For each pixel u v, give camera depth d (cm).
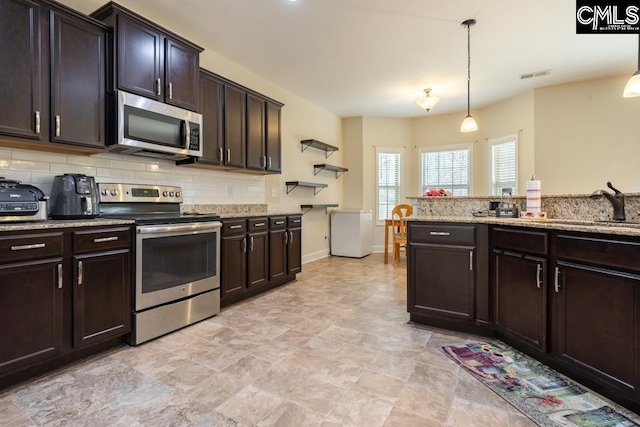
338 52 365
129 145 234
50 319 181
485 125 579
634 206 207
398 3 274
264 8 280
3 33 181
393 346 222
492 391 168
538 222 213
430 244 255
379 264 520
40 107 196
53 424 141
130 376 182
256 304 314
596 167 448
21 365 169
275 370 189
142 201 275
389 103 554
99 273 204
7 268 164
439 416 147
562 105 466
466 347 221
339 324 262
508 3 276
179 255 253
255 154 372
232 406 155
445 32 323
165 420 144
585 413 149
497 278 229
